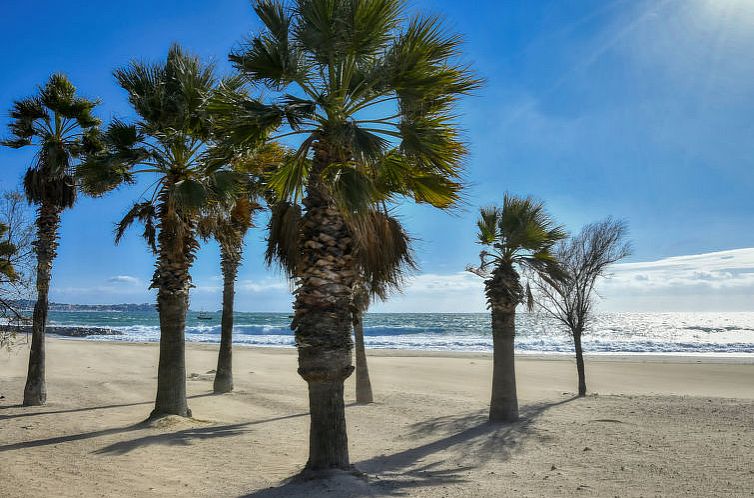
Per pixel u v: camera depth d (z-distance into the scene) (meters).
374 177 8.37
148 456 9.14
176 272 12.48
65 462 8.65
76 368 25.08
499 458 9.15
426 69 7.23
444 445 10.41
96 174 12.25
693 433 10.88
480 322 110.38
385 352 41.47
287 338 62.34
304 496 6.30
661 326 95.94
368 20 6.86
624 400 16.20
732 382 22.70
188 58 11.98
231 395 17.31
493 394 12.86
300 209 7.64
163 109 11.77
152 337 63.03
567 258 18.02
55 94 14.52
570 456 9.12
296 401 16.31
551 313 18.30
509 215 12.63
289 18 7.22
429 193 8.67
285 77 7.28
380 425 12.75
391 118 7.67
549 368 27.39
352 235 7.40
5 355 29.88
